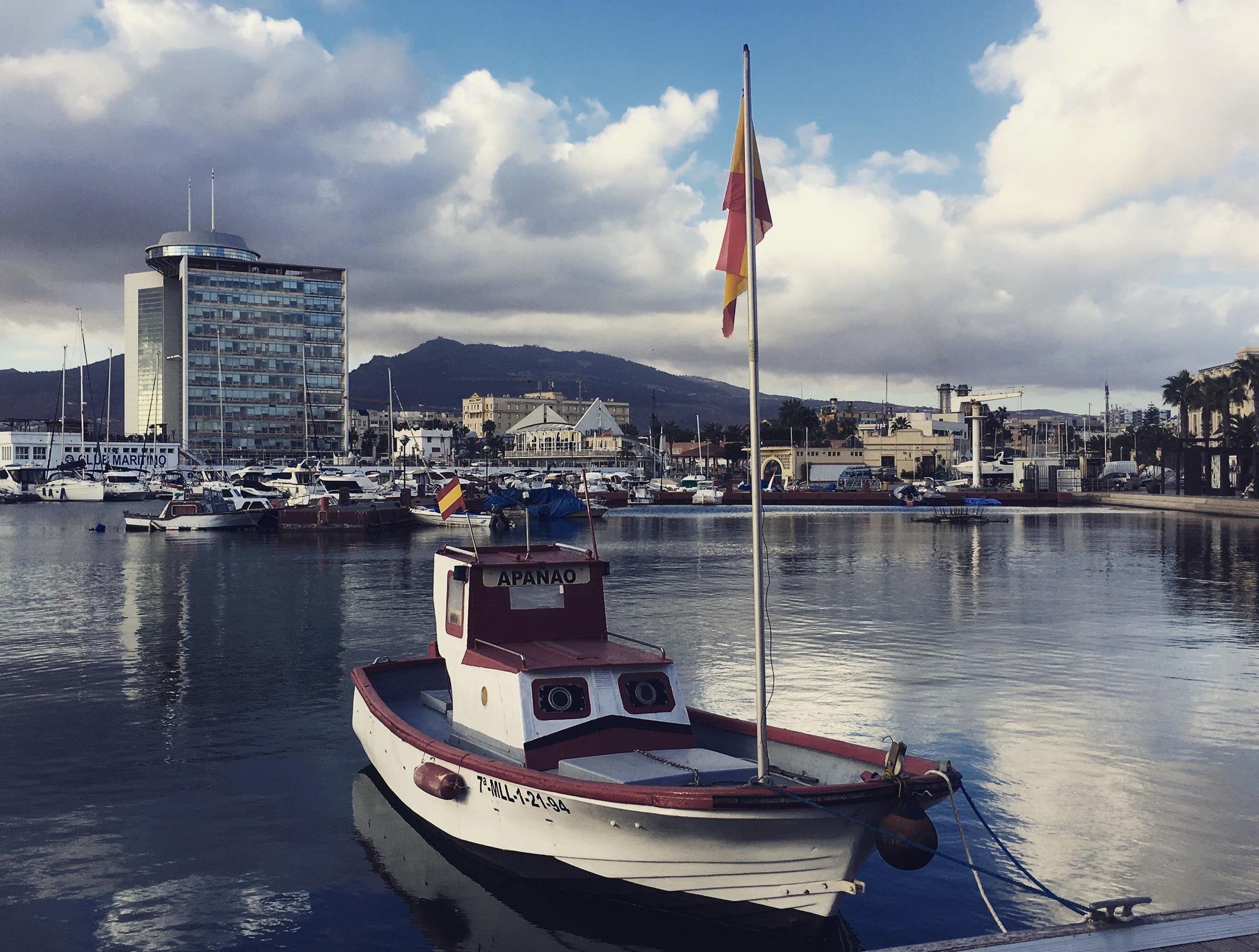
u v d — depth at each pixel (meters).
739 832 11.05
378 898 12.87
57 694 24.06
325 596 42.78
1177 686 24.47
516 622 14.96
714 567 56.66
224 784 17.30
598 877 12.32
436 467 184.50
